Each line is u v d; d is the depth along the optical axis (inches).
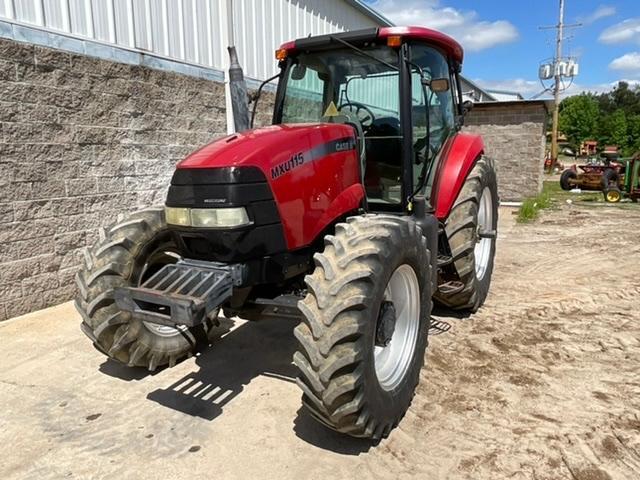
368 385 91.6
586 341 147.8
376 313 92.5
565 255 257.9
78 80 183.8
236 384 125.3
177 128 228.4
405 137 132.7
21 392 122.2
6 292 166.9
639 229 328.5
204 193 98.7
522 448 97.6
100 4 191.2
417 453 97.1
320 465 93.9
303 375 90.4
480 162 171.0
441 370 130.2
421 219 131.6
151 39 213.8
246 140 106.6
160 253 127.8
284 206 103.7
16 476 92.2
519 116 471.5
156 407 115.0
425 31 133.5
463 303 164.7
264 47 287.0
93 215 193.2
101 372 132.3
